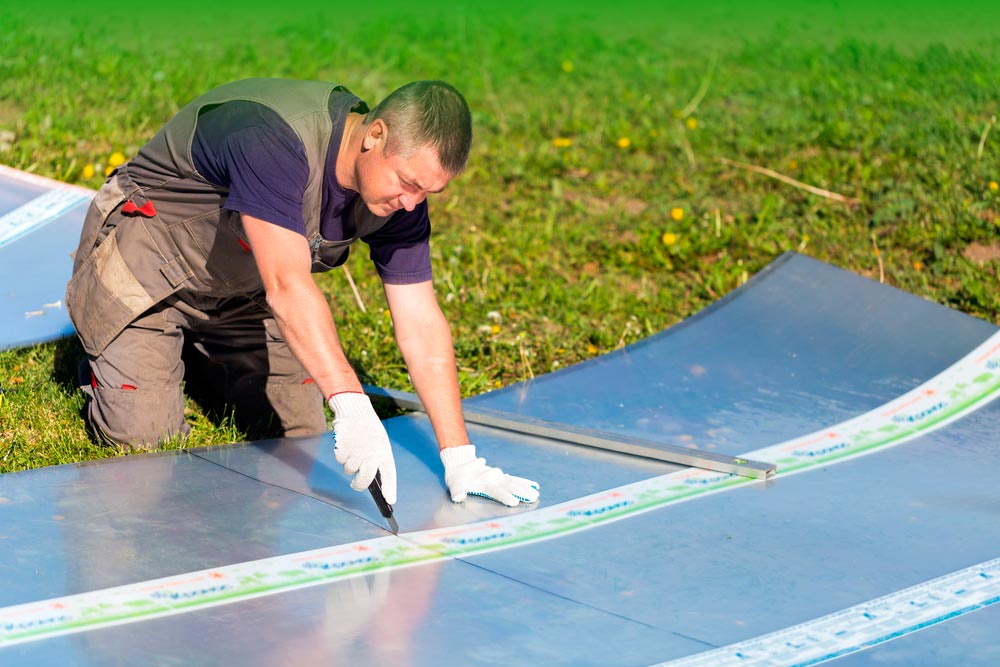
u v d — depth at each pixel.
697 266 5.55
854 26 11.09
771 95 8.38
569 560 2.71
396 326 3.21
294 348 2.74
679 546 2.80
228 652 2.23
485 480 3.05
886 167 6.50
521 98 8.45
